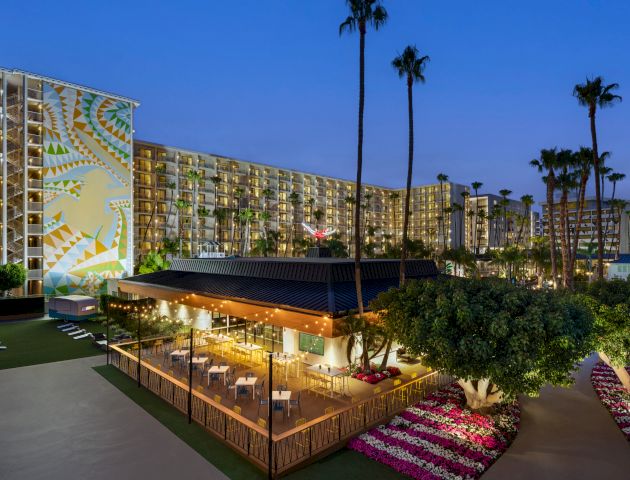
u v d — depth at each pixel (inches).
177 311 1299.2
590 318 503.5
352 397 654.5
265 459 449.7
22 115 1990.7
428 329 498.6
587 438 518.0
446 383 721.0
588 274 3056.1
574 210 5162.4
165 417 577.9
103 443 499.2
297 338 900.0
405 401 631.8
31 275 2004.2
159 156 3321.9
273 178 4254.4
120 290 1577.3
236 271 1219.9
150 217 3208.7
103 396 660.7
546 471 436.8
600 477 424.5
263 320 882.8
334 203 4913.9
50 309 1424.7
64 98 2098.9
